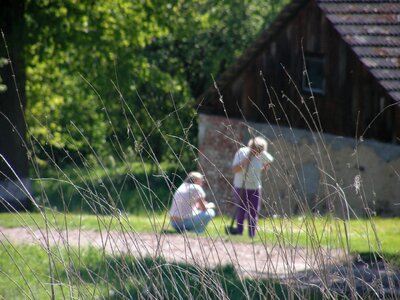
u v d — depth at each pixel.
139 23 74.38
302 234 29.09
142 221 40.88
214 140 72.75
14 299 23.62
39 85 79.50
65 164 83.12
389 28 64.25
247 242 35.16
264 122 70.19
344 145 65.12
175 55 106.00
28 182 63.62
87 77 77.00
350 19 64.88
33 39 67.56
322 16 67.12
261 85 70.44
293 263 17.28
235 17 106.19
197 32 100.69
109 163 92.75
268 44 69.75
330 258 17.55
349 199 63.56
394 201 62.91
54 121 85.94
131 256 18.89
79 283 17.06
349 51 65.50
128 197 74.81
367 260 30.17
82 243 33.03
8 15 63.88
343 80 65.75
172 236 35.22
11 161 63.72
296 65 68.69
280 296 21.39
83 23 69.88
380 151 63.56
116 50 73.25
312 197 64.75
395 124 62.91
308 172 65.62
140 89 98.12
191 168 89.38
